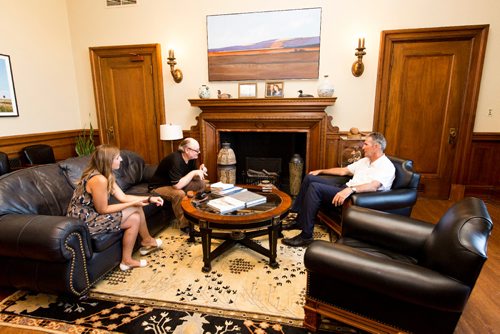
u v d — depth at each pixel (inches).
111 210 77.0
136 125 167.6
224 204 84.4
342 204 90.4
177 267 85.3
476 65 132.8
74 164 96.4
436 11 131.1
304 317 62.2
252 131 150.6
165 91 159.9
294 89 148.1
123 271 83.1
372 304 51.9
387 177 91.8
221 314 65.9
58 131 159.3
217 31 148.1
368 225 67.4
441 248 47.9
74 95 169.5
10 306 68.7
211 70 152.3
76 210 75.4
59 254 62.6
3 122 131.6
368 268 48.9
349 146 129.9
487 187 144.8
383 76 140.4
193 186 112.7
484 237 44.3
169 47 154.8
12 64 134.6
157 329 61.5
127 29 157.2
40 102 149.2
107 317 65.1
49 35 152.3
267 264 86.4
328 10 137.8
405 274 46.5
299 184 149.3
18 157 137.0
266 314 65.8
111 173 78.2
